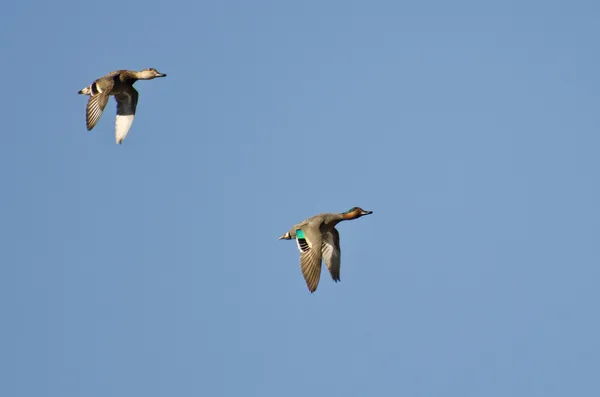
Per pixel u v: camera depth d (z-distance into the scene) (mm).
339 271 27359
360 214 27031
